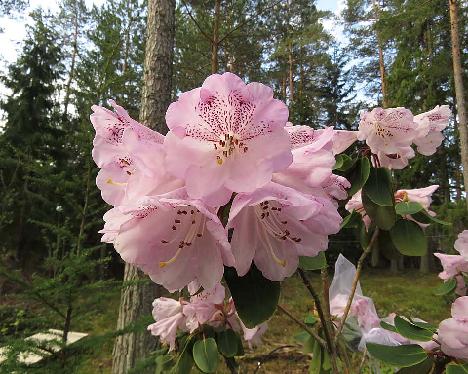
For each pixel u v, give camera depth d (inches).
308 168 6.7
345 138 13.0
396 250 13.8
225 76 6.6
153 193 6.4
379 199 11.9
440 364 11.3
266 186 6.2
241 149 6.5
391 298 89.6
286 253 6.8
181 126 6.5
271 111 6.5
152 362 15.8
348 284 15.3
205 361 13.1
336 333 12.2
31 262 84.0
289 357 43.5
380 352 11.1
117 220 6.7
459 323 10.7
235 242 6.4
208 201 6.1
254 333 14.7
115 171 7.6
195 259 6.7
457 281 15.7
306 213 6.1
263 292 7.1
